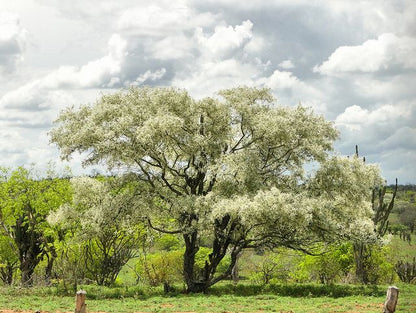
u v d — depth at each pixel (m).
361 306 21.41
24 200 36.19
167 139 26.61
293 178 28.98
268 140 27.67
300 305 21.97
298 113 27.91
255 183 26.95
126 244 34.53
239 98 28.28
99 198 28.86
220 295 27.34
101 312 20.33
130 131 26.58
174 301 23.67
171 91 27.84
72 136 26.62
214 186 29.16
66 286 27.92
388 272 35.16
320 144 28.12
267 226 25.95
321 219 25.61
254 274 38.69
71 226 31.12
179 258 38.41
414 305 21.64
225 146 29.09
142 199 27.64
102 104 27.67
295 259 39.09
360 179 28.42
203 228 26.30
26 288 27.70
